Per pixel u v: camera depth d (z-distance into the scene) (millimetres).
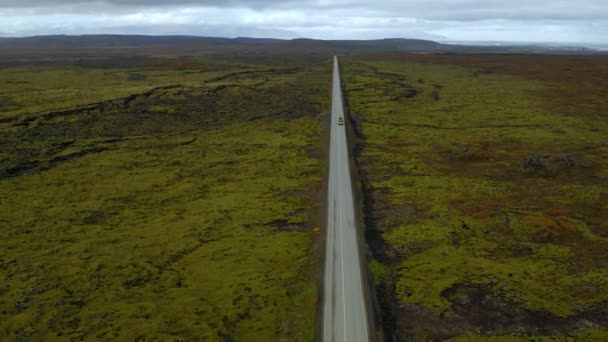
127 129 92000
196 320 33625
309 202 56156
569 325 32156
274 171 68125
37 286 38031
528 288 36594
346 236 45375
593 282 37156
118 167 69688
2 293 36938
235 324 33094
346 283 37000
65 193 58875
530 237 45062
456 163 71000
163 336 31891
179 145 82500
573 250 42562
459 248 43469
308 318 33031
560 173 63969
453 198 56094
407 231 47125
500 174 65125
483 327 32094
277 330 32250
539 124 96688
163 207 55094
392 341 30609
